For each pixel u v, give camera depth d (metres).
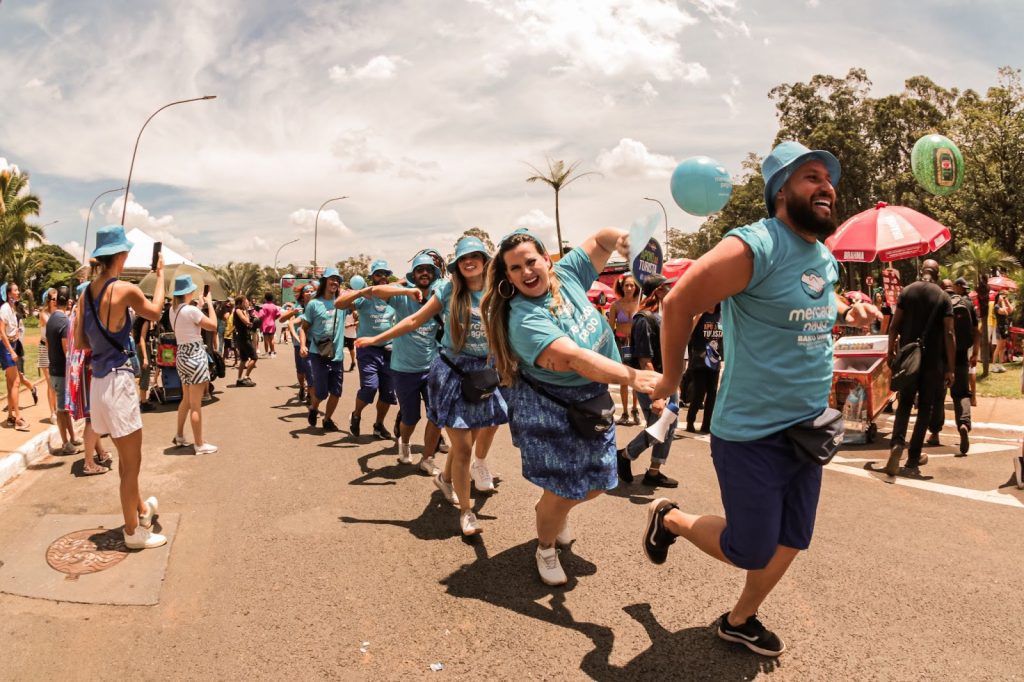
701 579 3.68
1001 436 7.10
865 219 8.38
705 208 3.57
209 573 3.82
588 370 2.92
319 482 5.63
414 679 2.80
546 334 3.10
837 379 7.17
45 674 2.85
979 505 4.86
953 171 8.30
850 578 3.66
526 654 2.97
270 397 10.94
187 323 6.62
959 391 6.34
